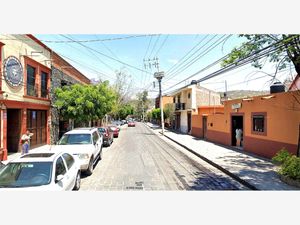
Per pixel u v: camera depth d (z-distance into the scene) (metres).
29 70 15.84
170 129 41.47
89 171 9.34
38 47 16.84
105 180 8.65
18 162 5.78
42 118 18.20
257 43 10.67
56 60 20.28
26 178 5.43
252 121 14.38
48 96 18.58
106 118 45.50
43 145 18.12
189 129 32.59
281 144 11.52
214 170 10.45
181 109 35.00
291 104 10.78
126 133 33.56
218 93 37.47
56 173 5.73
